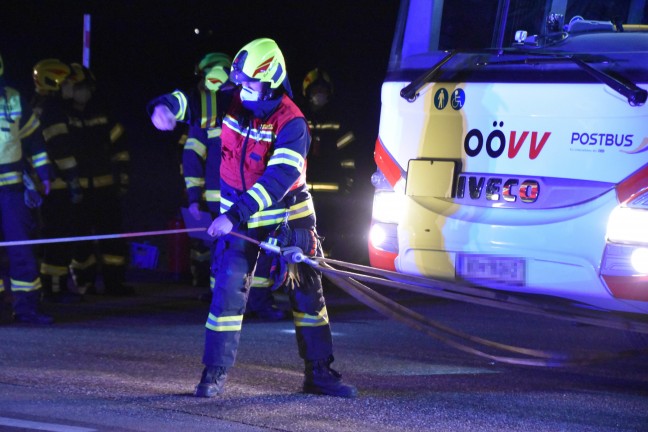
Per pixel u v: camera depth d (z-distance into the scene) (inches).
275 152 358.9
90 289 660.7
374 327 552.1
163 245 885.2
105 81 1296.8
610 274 381.7
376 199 440.8
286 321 565.0
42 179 542.6
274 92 362.0
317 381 378.3
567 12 434.6
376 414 352.2
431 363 454.6
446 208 417.1
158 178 1190.9
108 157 651.5
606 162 382.9
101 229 652.7
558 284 394.9
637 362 470.3
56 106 610.5
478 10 440.1
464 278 414.6
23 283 537.3
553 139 393.1
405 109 427.5
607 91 381.7
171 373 411.2
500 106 404.2
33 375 397.1
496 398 385.1
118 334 507.8
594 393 401.7
